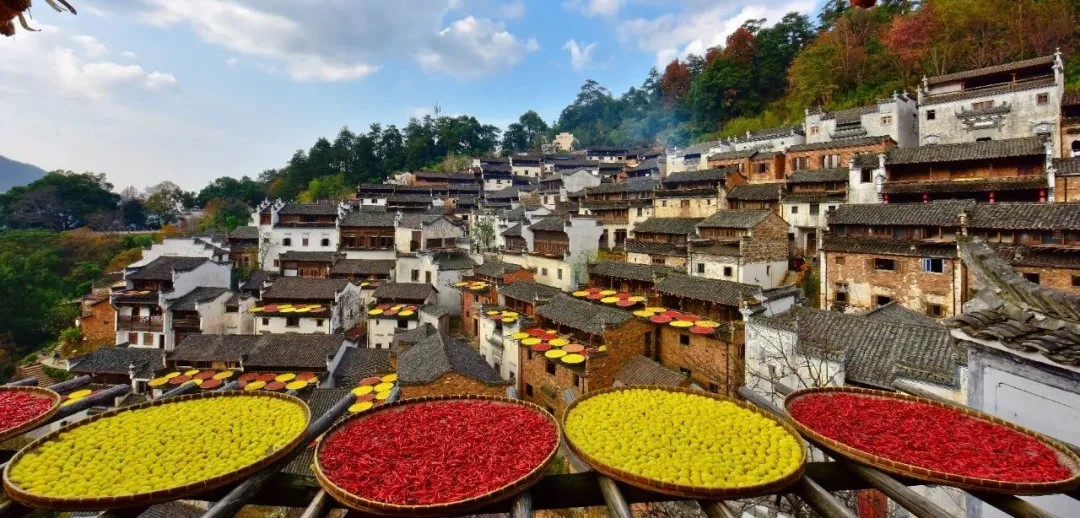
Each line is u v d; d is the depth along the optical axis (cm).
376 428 809
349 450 733
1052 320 905
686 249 4691
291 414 859
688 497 596
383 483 646
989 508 941
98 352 4422
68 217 9869
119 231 10338
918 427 768
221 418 845
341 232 7100
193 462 689
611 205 6500
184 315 5094
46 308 6288
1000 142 3888
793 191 5228
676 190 5819
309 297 5197
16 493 597
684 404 895
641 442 740
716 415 845
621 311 3494
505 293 4628
